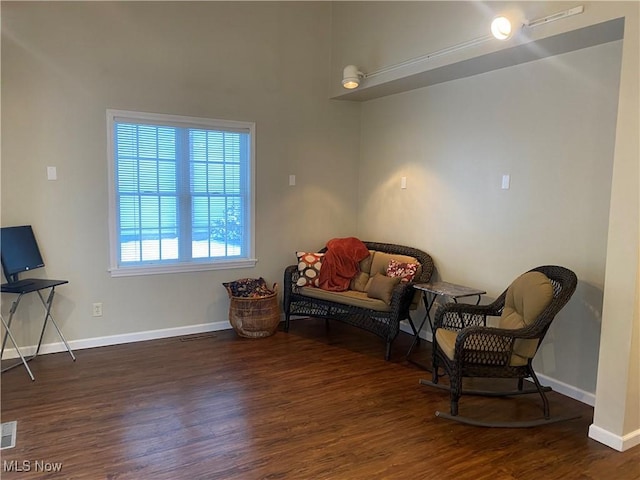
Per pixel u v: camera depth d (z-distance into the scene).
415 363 3.85
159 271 4.29
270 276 4.89
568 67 3.19
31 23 3.60
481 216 3.89
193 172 4.40
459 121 4.05
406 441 2.64
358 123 5.24
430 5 3.75
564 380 3.29
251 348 4.14
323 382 3.44
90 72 3.84
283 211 4.89
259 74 4.61
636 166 2.42
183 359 3.84
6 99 3.56
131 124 4.06
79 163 3.87
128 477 2.27
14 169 3.63
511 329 2.88
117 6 3.90
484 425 2.82
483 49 3.31
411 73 3.94
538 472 2.37
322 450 2.54
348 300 4.18
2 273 3.63
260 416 2.90
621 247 2.51
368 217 5.20
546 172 3.36
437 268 4.35
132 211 4.15
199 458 2.44
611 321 2.58
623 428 2.57
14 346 3.62
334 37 4.89
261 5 4.55
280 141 4.79
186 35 4.21
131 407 2.98
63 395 3.14
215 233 4.58
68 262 3.90
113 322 4.14
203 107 4.35
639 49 2.38
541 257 3.43
